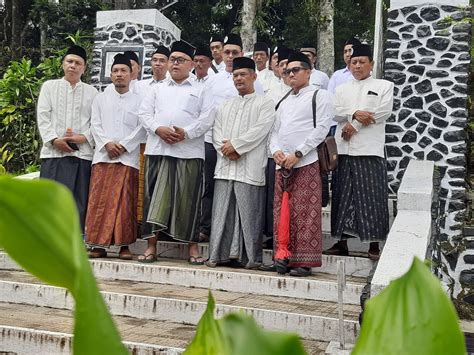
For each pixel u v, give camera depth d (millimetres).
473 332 6094
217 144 5508
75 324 408
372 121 5520
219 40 7715
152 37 9258
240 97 5531
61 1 15094
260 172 5410
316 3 13727
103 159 5652
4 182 407
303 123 5195
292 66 5316
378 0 8422
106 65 9406
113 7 15625
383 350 485
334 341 3775
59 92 5852
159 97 5594
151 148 5523
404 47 8156
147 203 5516
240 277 5020
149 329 4273
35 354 3980
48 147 5809
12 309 4773
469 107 8492
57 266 422
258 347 498
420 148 8016
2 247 423
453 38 8016
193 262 5531
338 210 5613
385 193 5547
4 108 9859
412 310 483
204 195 6340
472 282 7672
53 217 413
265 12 14242
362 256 5770
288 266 5145
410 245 4086
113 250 6199
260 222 5430
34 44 16969
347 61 7176
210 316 554
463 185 7859
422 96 8055
